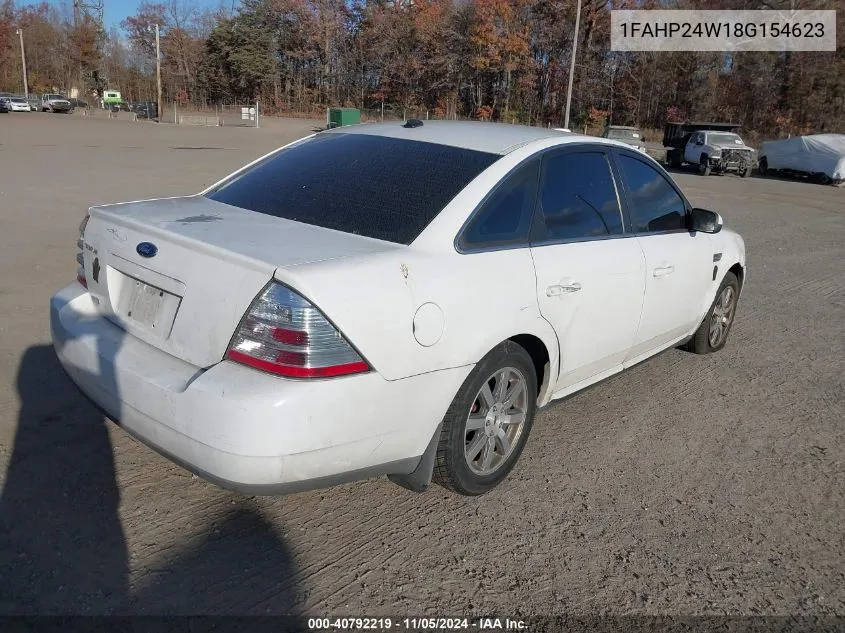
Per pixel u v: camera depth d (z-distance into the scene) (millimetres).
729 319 5727
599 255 3727
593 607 2695
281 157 3918
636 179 4254
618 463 3818
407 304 2721
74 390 4195
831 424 4461
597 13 53438
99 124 44750
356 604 2633
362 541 3004
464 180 3250
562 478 3625
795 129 48469
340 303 2539
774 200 19422
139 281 2973
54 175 15242
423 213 3088
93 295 3264
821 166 26406
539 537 3105
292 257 2641
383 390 2668
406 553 2941
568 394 3848
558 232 3549
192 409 2539
